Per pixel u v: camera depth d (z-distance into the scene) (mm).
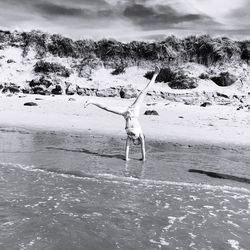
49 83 75000
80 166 14633
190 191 11680
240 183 13133
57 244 7348
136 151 19547
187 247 7434
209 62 103375
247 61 103062
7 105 43906
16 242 7348
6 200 9930
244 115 42625
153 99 69625
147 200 10500
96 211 9375
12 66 101812
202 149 21719
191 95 72312
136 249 7258
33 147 18938
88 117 37625
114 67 104250
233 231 8375
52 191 10977
